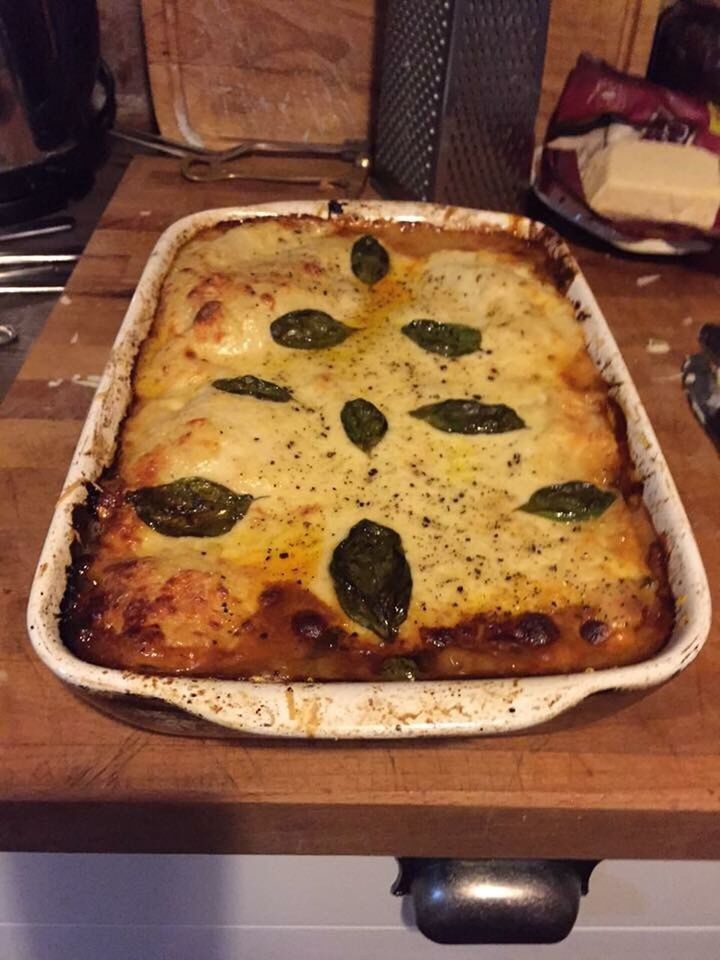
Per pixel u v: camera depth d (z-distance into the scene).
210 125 0.66
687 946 0.43
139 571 0.34
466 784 0.32
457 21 0.50
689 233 0.55
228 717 0.29
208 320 0.44
